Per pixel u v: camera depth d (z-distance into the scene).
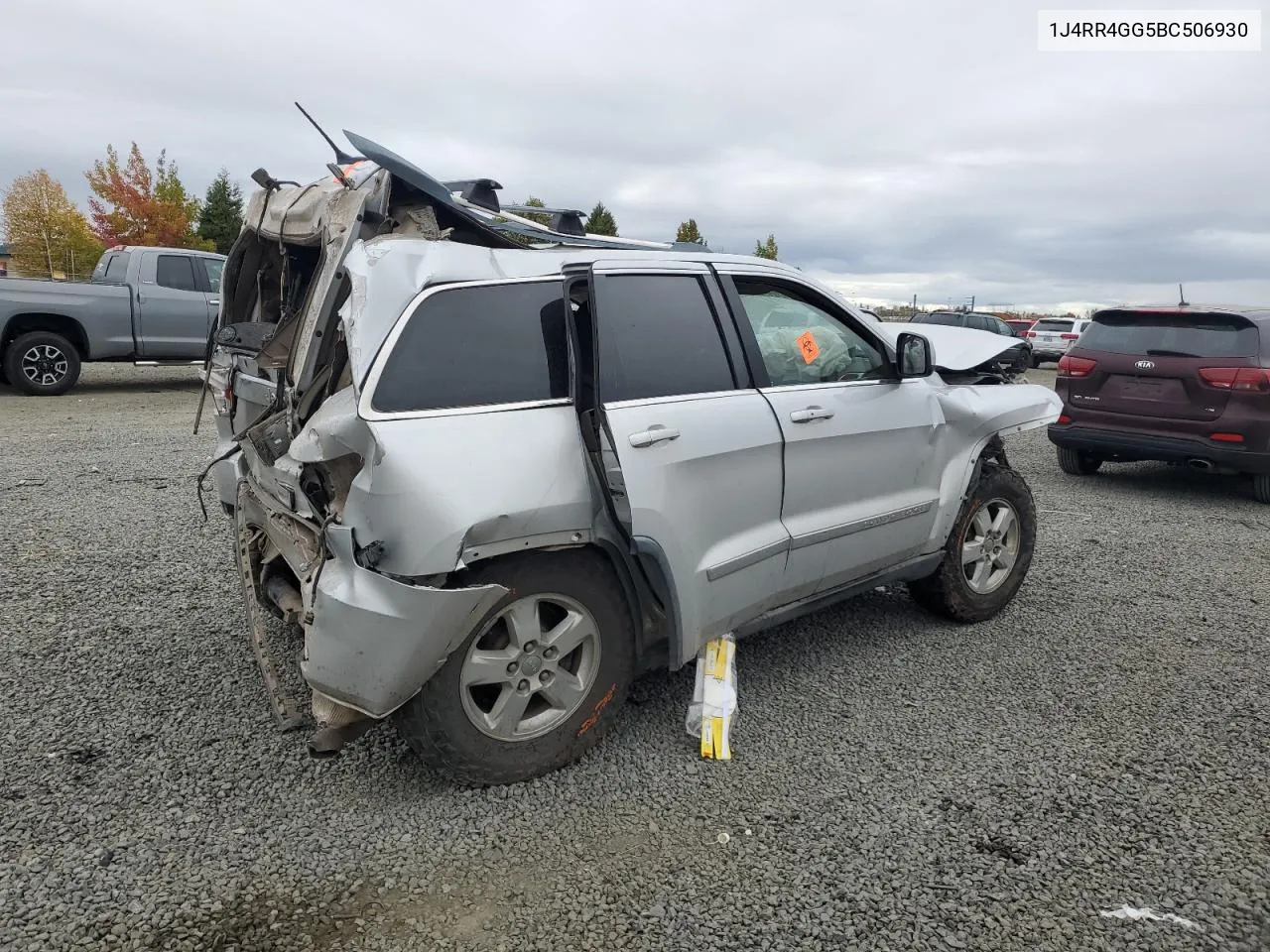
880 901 2.62
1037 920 2.55
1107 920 2.55
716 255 3.84
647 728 3.63
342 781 3.19
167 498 7.01
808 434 3.75
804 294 4.14
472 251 3.18
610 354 3.28
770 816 3.03
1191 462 7.86
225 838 2.85
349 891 2.63
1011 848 2.87
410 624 2.75
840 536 3.93
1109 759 3.43
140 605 4.76
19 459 8.23
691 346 3.53
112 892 2.58
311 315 3.07
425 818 2.99
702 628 3.44
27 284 12.09
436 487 2.77
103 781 3.14
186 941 2.41
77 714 3.60
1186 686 4.10
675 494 3.24
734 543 3.51
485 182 4.13
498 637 3.11
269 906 2.55
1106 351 8.27
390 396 2.83
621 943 2.44
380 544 2.77
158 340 12.96
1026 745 3.53
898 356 4.20
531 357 3.14
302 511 3.23
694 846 2.87
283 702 3.19
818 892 2.66
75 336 12.66
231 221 41.84
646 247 4.34
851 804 3.11
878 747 3.50
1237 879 2.73
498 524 2.88
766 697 3.92
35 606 4.70
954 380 4.83
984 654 4.42
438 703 2.93
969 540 4.74
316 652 2.85
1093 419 8.30
